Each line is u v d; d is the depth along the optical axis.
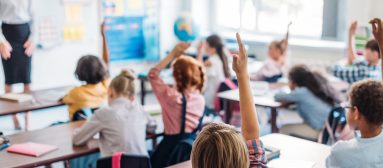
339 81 5.21
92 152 3.18
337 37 6.84
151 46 7.95
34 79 6.69
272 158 2.73
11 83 5.56
